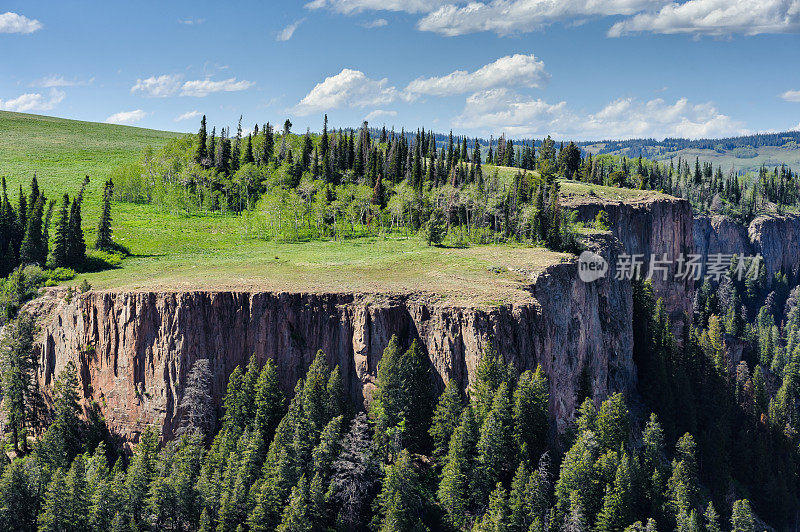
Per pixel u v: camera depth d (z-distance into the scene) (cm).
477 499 7906
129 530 7744
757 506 12062
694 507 9525
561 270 11206
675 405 12662
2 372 9481
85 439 9062
